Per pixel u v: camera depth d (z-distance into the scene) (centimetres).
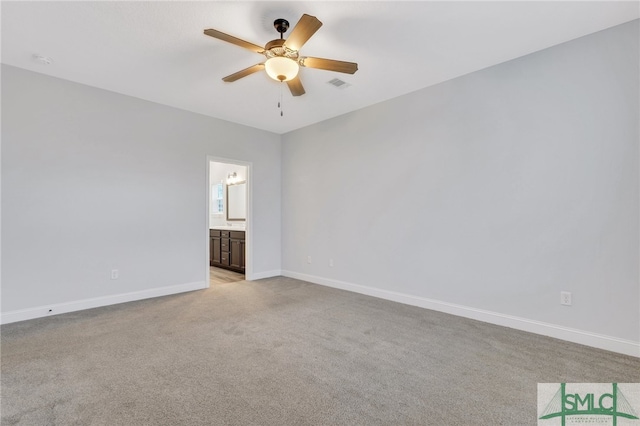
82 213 344
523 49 276
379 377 203
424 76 328
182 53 282
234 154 480
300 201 510
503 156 298
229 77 265
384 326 295
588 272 253
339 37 257
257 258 511
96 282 353
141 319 311
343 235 443
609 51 244
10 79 303
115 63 300
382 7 220
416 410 169
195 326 293
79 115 342
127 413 164
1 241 298
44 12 224
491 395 182
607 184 245
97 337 265
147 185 391
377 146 402
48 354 232
